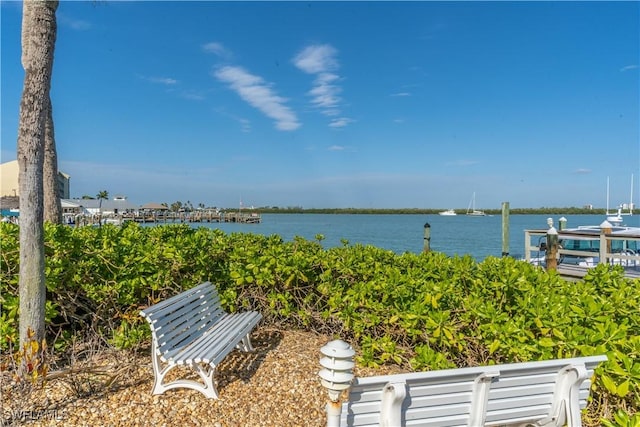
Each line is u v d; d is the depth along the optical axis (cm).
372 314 445
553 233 1011
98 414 327
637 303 386
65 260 462
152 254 507
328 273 541
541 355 312
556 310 350
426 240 1523
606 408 303
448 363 354
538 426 261
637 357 294
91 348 444
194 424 320
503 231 1388
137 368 414
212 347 380
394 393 214
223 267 579
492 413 243
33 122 367
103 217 5472
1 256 438
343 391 218
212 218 8319
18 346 400
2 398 344
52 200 698
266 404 351
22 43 413
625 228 1279
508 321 352
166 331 371
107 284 479
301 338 520
